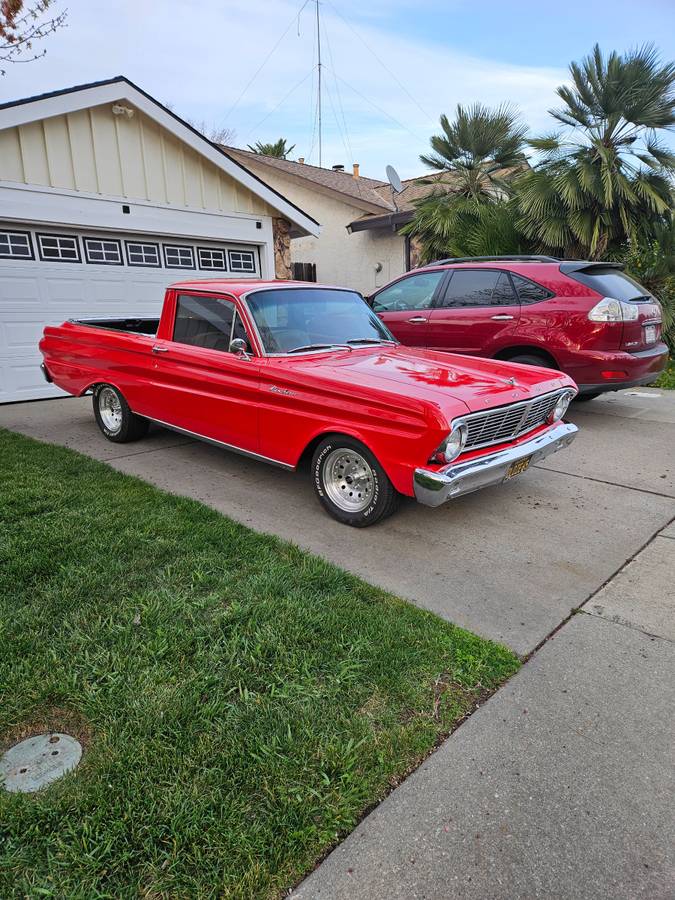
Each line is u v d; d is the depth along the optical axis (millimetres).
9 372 8188
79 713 2180
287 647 2586
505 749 2105
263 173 18531
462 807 1870
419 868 1676
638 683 2457
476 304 6852
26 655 2469
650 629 2844
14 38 6539
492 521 4137
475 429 3498
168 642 2582
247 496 4527
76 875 1594
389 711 2254
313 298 4879
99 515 3908
